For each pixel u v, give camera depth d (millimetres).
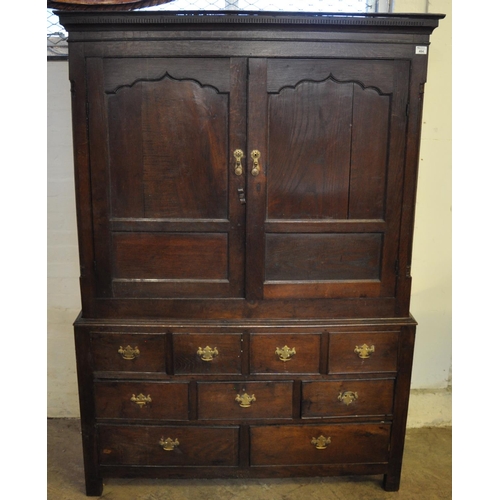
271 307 1901
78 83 1718
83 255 1854
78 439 2404
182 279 1884
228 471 2016
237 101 1733
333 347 1909
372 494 2076
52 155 2309
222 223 1834
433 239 2412
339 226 1844
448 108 2281
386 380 1953
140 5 2217
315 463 2023
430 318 2492
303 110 1756
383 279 1900
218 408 1950
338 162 1805
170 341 1890
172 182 1812
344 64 1720
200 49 1689
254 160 1767
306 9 2309
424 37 1709
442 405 2529
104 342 1891
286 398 1946
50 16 2258
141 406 1943
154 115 1755
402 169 1812
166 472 2014
